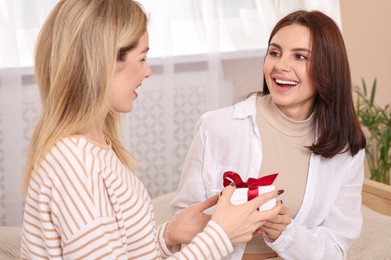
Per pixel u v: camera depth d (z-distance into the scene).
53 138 0.90
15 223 2.46
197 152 1.39
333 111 1.31
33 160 0.93
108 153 0.97
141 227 0.97
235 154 1.36
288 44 1.25
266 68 1.29
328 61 1.26
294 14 1.30
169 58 2.49
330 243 1.32
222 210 1.02
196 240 0.96
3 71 2.34
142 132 2.57
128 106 0.98
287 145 1.34
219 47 2.56
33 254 0.93
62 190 0.88
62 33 0.90
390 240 1.78
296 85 1.27
